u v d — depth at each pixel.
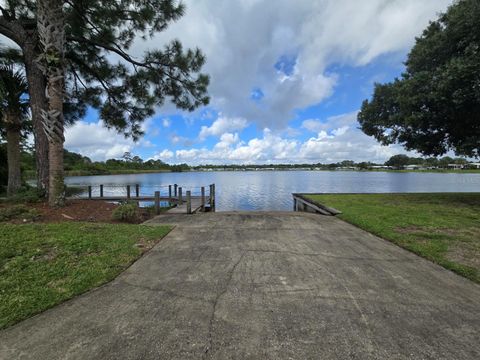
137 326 2.29
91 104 10.52
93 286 3.04
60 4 6.57
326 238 5.28
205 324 2.31
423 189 25.36
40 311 2.52
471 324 2.33
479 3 7.90
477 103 8.41
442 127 10.40
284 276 3.37
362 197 12.09
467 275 3.36
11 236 4.53
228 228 6.18
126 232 5.28
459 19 8.35
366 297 2.81
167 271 3.54
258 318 2.41
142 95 9.81
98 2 7.67
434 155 12.62
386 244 4.84
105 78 9.73
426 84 9.31
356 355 1.93
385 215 7.35
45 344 2.06
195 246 4.70
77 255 3.94
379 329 2.25
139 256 4.10
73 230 5.11
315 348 2.00
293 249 4.53
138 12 7.88
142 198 13.70
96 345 2.04
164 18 8.20
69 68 9.52
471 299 2.78
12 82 10.54
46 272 3.32
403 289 3.00
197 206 11.09
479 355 1.95
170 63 8.89
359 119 14.42
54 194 6.90
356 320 2.38
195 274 3.43
